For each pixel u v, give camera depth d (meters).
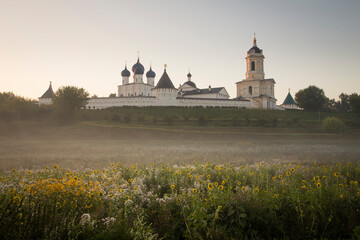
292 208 6.79
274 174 12.70
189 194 7.48
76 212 6.03
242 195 7.22
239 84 114.62
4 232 4.73
